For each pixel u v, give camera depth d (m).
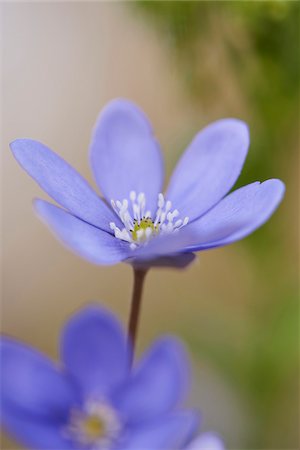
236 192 0.14
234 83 0.20
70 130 0.28
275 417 0.21
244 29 0.19
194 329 0.21
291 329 0.20
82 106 0.28
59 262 0.27
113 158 0.15
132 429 0.13
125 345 0.13
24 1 0.29
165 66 0.23
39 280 0.27
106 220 0.14
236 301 0.25
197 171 0.14
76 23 0.28
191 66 0.20
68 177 0.14
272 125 0.20
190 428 0.13
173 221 0.14
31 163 0.13
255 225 0.13
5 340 0.13
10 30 0.29
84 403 0.14
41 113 0.28
